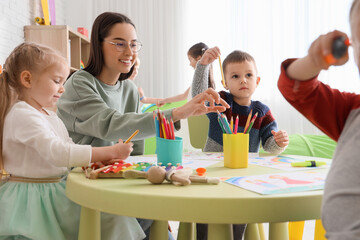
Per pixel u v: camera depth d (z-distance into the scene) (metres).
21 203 0.78
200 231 1.10
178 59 3.33
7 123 0.81
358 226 0.36
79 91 1.05
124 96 1.29
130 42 1.15
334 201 0.39
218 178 0.59
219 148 1.29
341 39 0.37
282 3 3.19
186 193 0.52
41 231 0.74
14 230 0.72
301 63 0.47
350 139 0.42
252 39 3.25
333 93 0.51
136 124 0.90
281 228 0.83
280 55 3.21
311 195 0.50
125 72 1.17
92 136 1.09
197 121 1.56
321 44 0.38
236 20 3.26
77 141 1.09
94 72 1.16
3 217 0.75
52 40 2.63
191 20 3.32
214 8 3.29
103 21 1.13
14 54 0.88
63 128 0.97
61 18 3.26
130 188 0.56
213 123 1.30
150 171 0.59
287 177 0.64
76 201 0.61
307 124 3.17
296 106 0.53
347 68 3.00
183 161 0.89
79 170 0.77
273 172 0.71
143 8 3.34
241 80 1.28
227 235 0.56
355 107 0.50
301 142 1.39
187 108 0.87
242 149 0.77
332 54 0.38
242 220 0.48
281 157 0.95
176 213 0.49
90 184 0.60
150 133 0.91
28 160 0.81
